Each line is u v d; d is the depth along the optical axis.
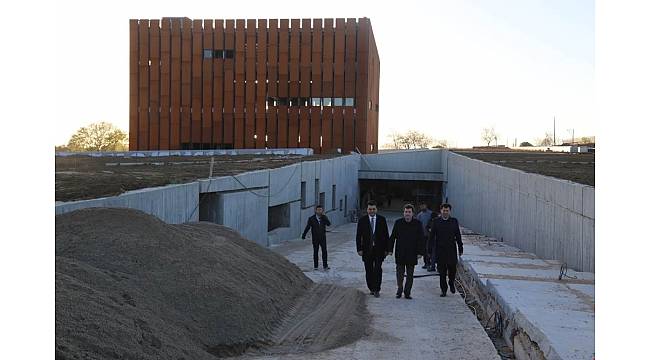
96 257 8.54
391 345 8.74
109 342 5.96
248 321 8.84
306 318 10.21
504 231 24.69
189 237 10.91
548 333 7.26
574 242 14.57
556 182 16.45
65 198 13.12
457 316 10.73
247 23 63.12
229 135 63.41
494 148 90.00
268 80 63.34
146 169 26.73
